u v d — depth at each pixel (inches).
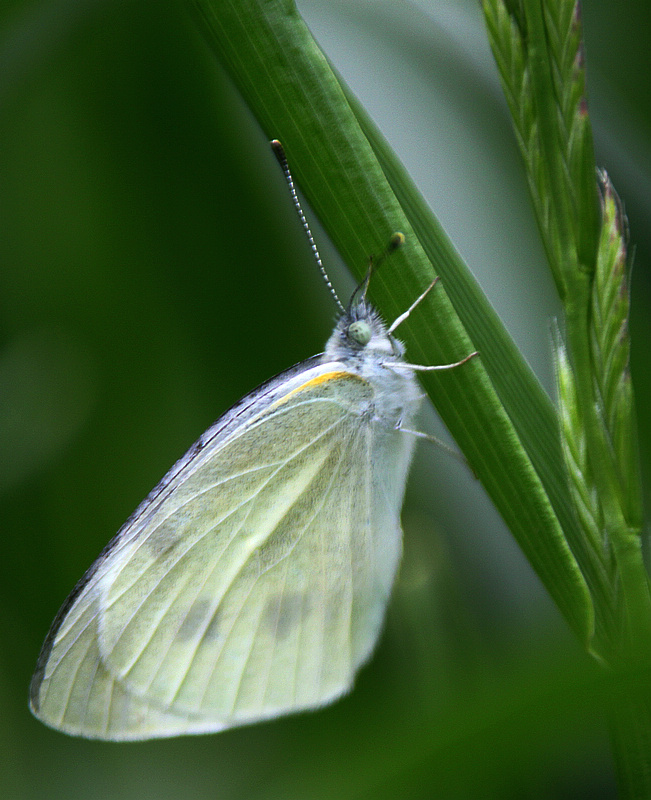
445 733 7.2
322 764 8.2
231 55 11.6
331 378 12.2
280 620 12.2
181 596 12.1
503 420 11.5
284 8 11.6
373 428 12.3
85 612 12.0
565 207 11.4
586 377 11.4
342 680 12.2
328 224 11.6
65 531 12.5
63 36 12.4
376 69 12.5
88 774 12.3
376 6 12.5
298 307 12.6
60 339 12.6
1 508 12.4
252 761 12.2
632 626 11.4
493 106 12.4
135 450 12.6
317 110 11.6
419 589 12.0
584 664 7.3
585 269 11.4
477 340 11.7
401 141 12.4
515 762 7.0
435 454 12.5
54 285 12.6
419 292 11.6
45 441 12.5
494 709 7.1
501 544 12.3
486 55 12.4
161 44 12.6
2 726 12.3
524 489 11.5
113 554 12.0
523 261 12.4
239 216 12.6
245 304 12.6
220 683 12.2
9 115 12.5
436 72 12.4
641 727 10.6
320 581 12.2
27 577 12.4
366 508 12.2
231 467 12.2
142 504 12.1
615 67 12.4
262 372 12.6
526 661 7.7
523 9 11.4
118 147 12.6
